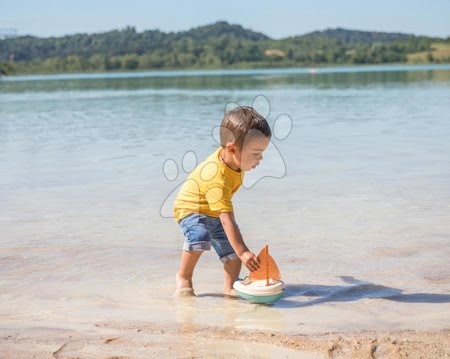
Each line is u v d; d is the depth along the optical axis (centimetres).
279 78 4253
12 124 1347
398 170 690
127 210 537
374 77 3969
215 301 339
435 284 353
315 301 334
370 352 263
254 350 268
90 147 944
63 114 1600
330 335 285
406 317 307
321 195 577
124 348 273
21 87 3675
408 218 490
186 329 296
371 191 589
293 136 1025
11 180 682
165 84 3666
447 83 2795
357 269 382
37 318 314
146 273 385
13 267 397
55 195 602
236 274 360
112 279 375
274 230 468
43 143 1004
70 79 5628
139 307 330
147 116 1479
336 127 1151
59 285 365
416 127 1115
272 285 333
